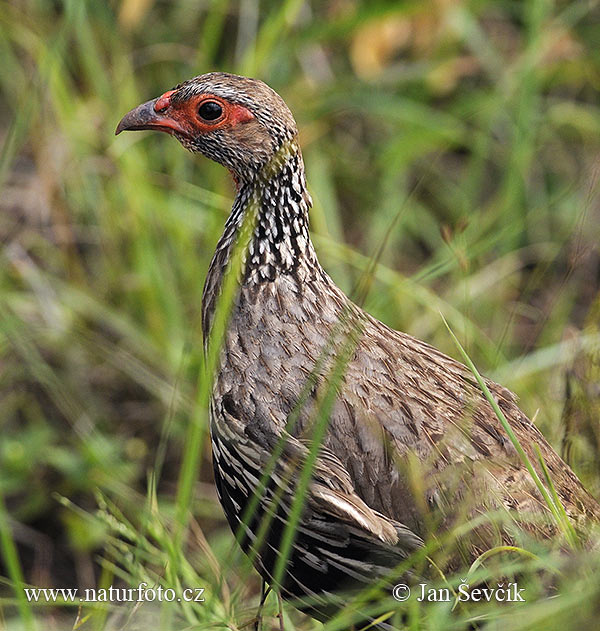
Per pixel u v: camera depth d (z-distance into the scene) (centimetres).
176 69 1263
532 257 1211
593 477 880
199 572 954
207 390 755
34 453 1090
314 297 779
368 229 1241
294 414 713
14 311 1122
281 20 1096
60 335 1126
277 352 766
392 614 754
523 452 716
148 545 867
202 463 1078
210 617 781
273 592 834
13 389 1138
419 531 744
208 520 1060
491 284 1135
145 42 1262
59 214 1166
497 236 1094
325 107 1211
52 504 1102
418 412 752
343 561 746
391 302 1088
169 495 1079
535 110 1234
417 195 1272
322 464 734
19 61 1241
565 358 955
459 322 1047
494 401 746
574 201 1234
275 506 731
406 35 1207
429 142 1229
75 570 1089
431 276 1002
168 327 1091
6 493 1105
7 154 998
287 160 786
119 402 1131
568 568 721
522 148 1164
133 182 1111
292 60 1242
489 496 741
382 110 1209
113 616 873
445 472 741
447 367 801
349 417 746
